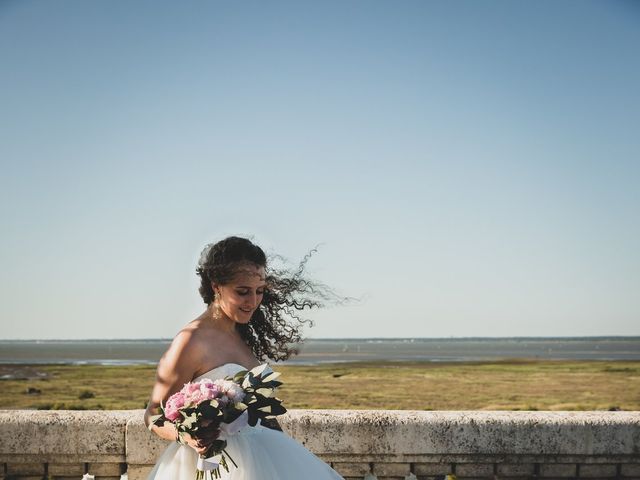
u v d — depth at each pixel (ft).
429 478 13.19
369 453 13.11
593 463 13.37
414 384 153.58
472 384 154.40
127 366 253.03
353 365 257.96
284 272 11.29
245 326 11.09
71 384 157.38
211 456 8.65
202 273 10.00
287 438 9.89
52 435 13.05
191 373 9.30
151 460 12.95
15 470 13.10
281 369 221.25
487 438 13.17
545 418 13.32
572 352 451.12
